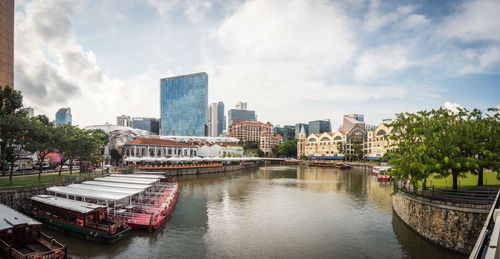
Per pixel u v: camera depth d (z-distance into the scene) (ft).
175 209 132.67
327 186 211.20
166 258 78.07
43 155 144.66
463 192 86.74
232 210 131.54
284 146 647.15
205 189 194.90
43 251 71.00
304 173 325.01
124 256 78.43
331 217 119.44
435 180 133.80
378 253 81.97
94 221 91.56
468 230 74.95
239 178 267.39
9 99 151.94
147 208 113.60
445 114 95.20
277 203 147.64
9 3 247.70
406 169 86.89
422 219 88.43
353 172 337.31
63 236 90.43
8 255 65.92
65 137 153.48
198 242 90.12
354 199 158.92
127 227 92.58
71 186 122.31
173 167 278.26
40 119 248.11
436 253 79.15
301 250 84.79
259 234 98.27
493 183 121.29
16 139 130.41
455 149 82.33
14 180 142.20
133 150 324.39
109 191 110.32
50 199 102.53
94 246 83.87
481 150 83.76
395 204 121.29
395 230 101.35
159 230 100.37
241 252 83.10
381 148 414.00
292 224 109.60
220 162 376.07
